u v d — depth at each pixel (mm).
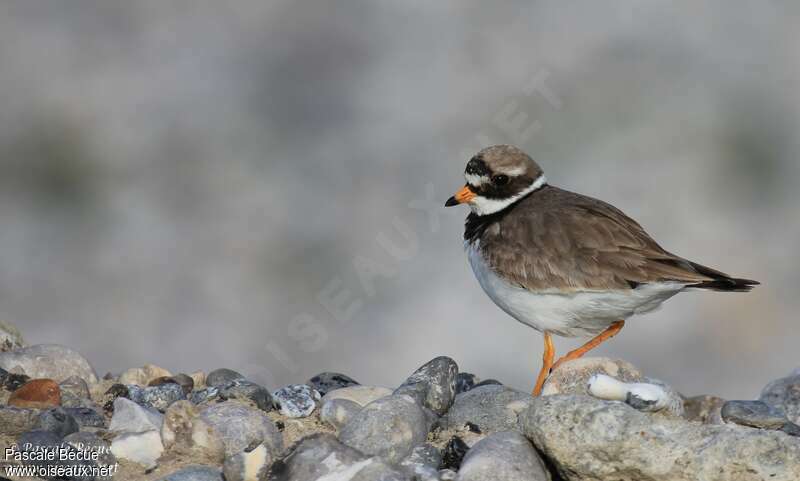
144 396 8289
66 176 16875
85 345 15586
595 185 16531
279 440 7512
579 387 8016
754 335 15539
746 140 17094
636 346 15430
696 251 15898
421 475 6902
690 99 17406
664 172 16625
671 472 6723
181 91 17625
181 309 15828
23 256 16188
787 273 15883
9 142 16922
